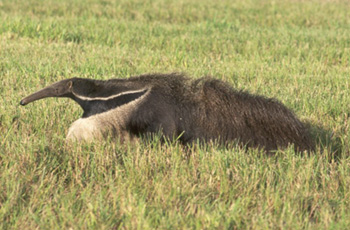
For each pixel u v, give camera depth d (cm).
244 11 8381
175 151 2428
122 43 5591
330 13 8481
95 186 2211
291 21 7688
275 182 2280
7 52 4638
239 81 4012
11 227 1838
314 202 2103
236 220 1881
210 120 2503
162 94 2462
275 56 5209
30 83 3666
